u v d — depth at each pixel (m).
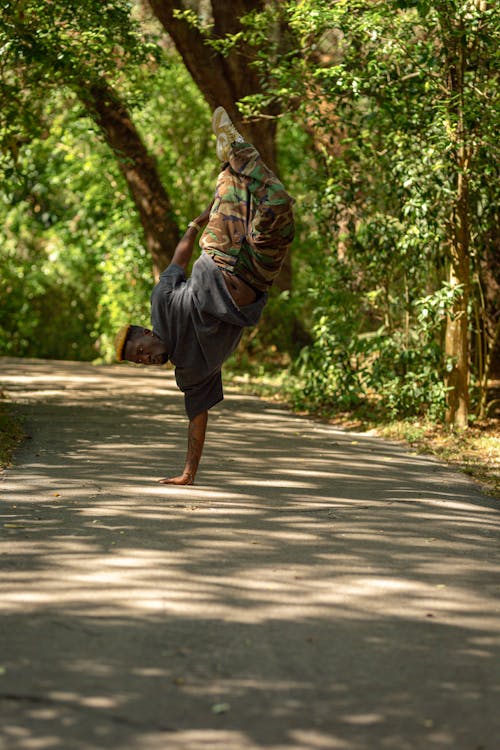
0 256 23.22
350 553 5.78
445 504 7.27
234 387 14.99
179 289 6.20
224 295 6.00
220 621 4.58
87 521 6.21
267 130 16.03
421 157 10.55
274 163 16.45
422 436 10.53
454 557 5.81
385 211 11.80
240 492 7.30
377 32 10.07
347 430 11.20
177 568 5.32
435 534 6.34
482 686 3.98
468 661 4.23
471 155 10.42
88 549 5.60
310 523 6.45
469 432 10.74
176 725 3.56
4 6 10.25
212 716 3.64
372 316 12.62
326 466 8.64
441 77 10.53
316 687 3.92
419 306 10.77
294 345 18.48
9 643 4.23
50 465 8.02
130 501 6.80
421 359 11.12
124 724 3.55
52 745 3.39
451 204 10.61
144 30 16.20
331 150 13.02
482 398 11.38
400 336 11.59
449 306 10.62
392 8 9.86
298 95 11.23
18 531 5.93
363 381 12.05
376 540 6.11
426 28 10.27
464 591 5.18
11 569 5.20
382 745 3.47
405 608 4.88
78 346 23.16
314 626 4.57
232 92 15.25
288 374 16.50
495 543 6.21
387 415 11.60
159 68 16.36
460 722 3.66
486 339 11.63
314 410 12.48
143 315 20.09
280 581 5.19
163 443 9.33
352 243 11.96
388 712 3.72
